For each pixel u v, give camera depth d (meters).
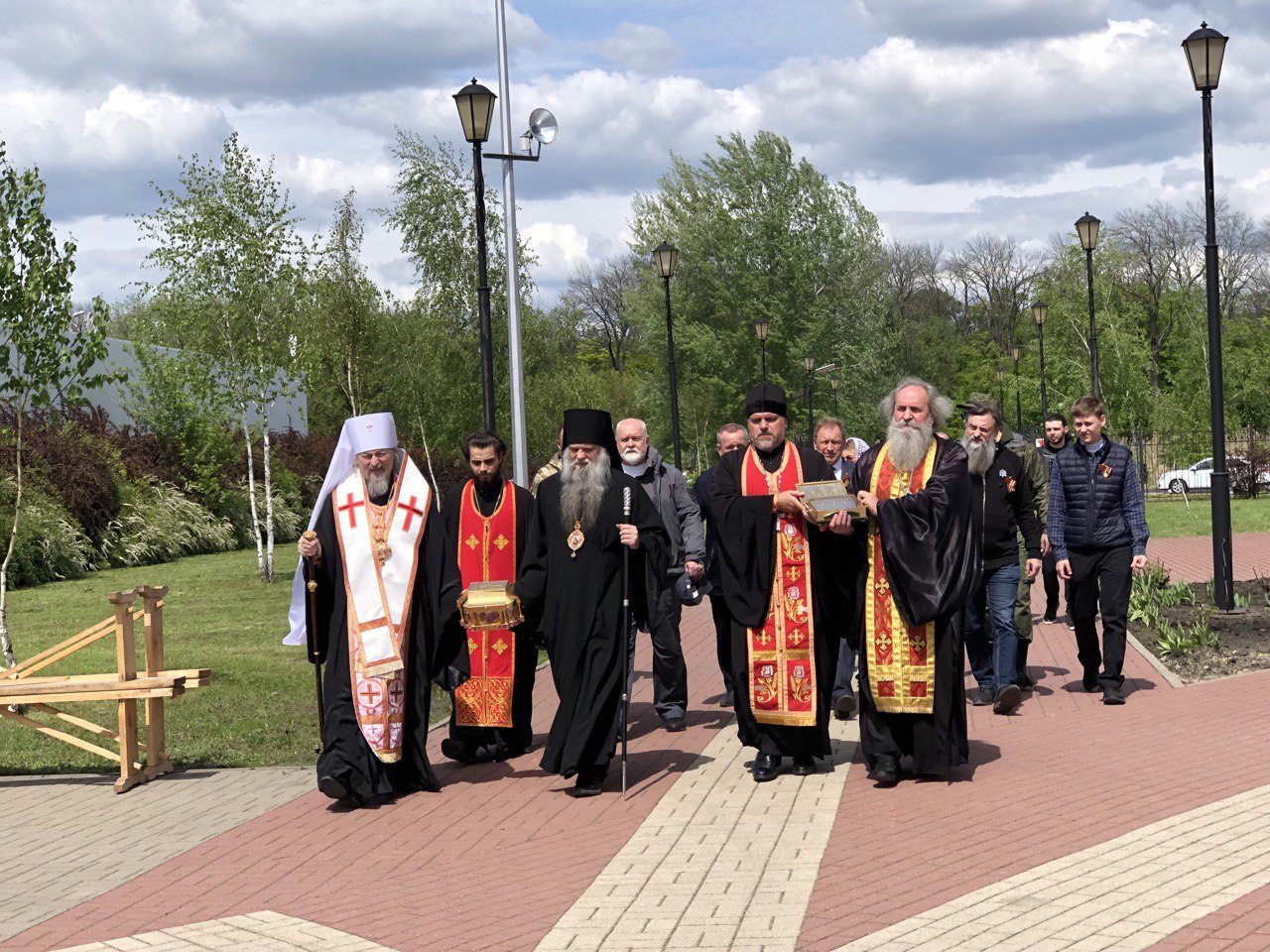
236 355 22.50
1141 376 45.97
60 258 11.52
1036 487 10.24
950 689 7.18
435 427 26.48
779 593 7.42
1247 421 43.97
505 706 8.23
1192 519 31.39
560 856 6.17
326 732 7.39
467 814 7.05
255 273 22.02
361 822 6.96
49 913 5.60
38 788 8.02
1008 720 8.99
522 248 25.91
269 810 7.28
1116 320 47.22
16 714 8.04
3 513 22.36
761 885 5.54
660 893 5.48
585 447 7.55
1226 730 8.34
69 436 26.64
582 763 7.23
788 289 52.91
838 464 9.98
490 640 8.23
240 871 6.16
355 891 5.80
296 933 5.22
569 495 7.48
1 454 24.28
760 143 52.75
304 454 37.22
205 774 8.27
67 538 23.44
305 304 22.94
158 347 27.08
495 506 8.14
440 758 8.57
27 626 16.23
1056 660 11.51
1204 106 14.02
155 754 8.23
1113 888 5.25
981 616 9.59
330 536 7.58
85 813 7.38
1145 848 5.79
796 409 53.38
